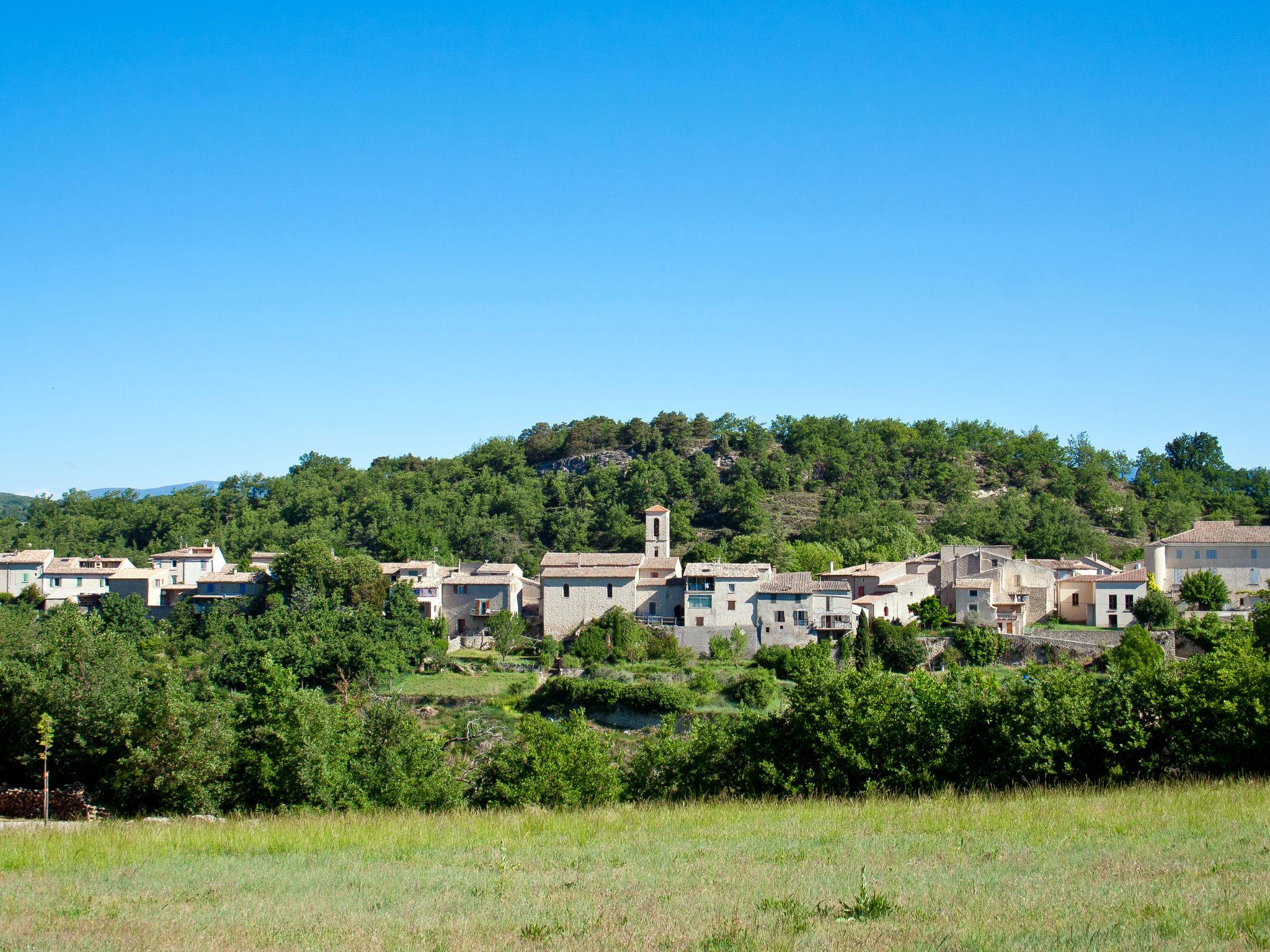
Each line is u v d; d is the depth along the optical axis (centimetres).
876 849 3050
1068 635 10731
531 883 2684
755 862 2883
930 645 10662
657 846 3253
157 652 11138
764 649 10531
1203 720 4416
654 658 10812
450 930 2159
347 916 2344
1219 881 2341
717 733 4991
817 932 2009
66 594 14175
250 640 10488
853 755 4550
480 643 12025
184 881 2838
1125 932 1941
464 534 19250
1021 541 18000
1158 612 10900
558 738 4969
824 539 17700
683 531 18412
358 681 9725
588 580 11756
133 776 4859
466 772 5866
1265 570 12412
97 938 2173
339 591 12300
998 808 3747
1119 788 4100
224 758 4962
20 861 3200
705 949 1922
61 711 5203
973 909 2178
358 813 4538
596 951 1942
